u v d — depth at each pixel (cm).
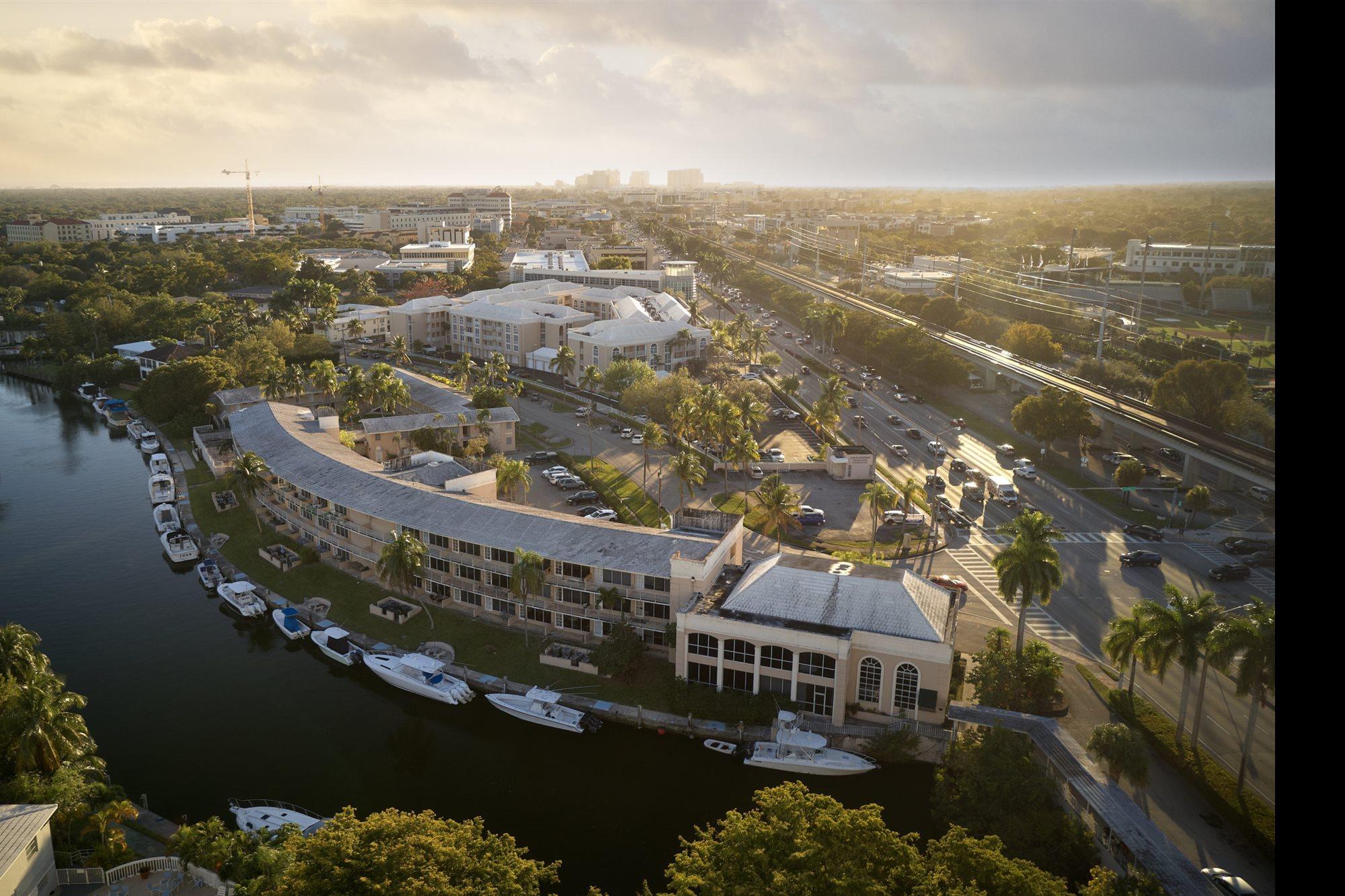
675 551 10912
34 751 7656
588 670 10431
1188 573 12638
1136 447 18250
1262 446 15050
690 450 16562
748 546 13788
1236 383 15925
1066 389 19375
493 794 8756
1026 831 7050
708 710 9644
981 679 9400
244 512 15412
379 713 10156
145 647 11556
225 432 19762
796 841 5772
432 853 5803
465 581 11912
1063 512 15212
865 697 9569
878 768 8869
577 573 11375
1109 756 7719
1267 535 13538
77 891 7094
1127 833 6906
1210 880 6569
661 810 8512
